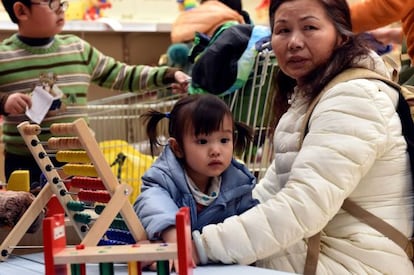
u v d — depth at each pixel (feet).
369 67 5.14
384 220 4.85
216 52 8.05
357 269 4.73
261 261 5.02
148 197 4.85
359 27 7.68
